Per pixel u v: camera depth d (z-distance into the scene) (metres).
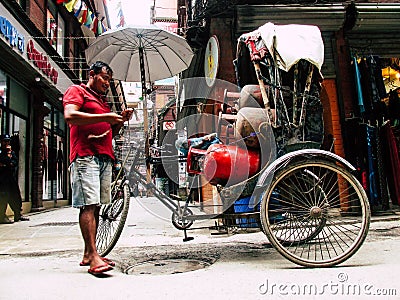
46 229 6.26
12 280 2.94
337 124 6.90
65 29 13.90
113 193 3.66
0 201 7.17
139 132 3.73
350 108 6.90
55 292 2.55
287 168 3.15
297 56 3.39
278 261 3.32
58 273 3.15
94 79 3.32
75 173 3.10
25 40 8.52
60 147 13.14
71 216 8.55
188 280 2.72
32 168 10.13
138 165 3.63
